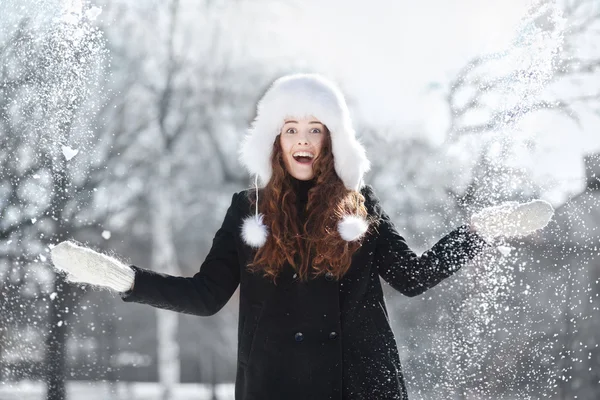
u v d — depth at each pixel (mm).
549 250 6801
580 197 7863
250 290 4113
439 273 4000
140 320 28203
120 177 22281
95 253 3783
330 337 4020
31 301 8695
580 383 7457
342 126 4207
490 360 5578
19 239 8609
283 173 4227
